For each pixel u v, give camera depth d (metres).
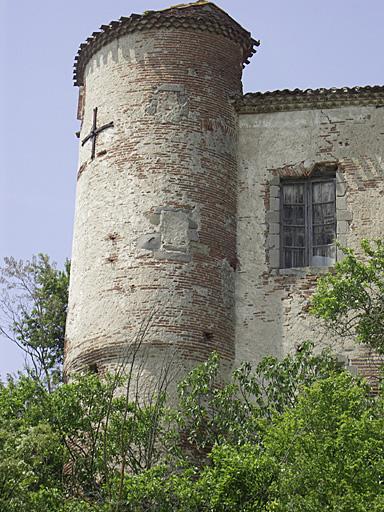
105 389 21.50
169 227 24.72
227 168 25.73
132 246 24.66
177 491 19.11
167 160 25.25
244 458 19.03
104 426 20.72
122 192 25.20
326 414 18.61
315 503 17.55
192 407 21.59
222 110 26.08
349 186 25.34
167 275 24.33
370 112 25.81
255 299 24.88
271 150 25.97
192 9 26.61
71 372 24.25
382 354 22.23
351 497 17.33
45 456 20.34
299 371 21.98
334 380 19.17
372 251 22.55
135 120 25.66
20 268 31.75
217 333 24.25
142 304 24.11
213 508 18.91
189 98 25.81
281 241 25.38
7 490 18.75
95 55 26.84
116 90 26.09
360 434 18.08
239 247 25.34
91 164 25.91
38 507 19.05
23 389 21.52
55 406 21.28
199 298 24.33
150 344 23.75
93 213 25.41
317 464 17.89
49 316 31.41
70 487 20.89
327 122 25.91
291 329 24.45
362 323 21.70
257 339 24.52
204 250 24.77
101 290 24.56
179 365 23.62
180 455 21.16
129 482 19.45
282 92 25.95
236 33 26.83
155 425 20.91
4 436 19.03
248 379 22.66
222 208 25.33
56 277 32.03
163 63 26.03
